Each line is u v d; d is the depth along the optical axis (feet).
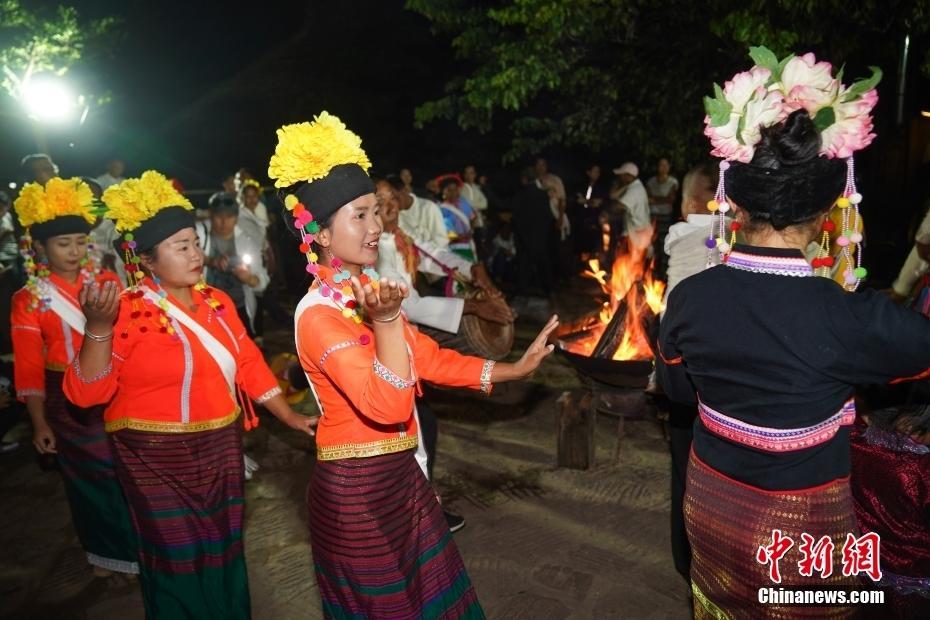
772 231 5.41
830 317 5.08
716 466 5.74
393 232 11.89
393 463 6.54
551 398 17.47
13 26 51.44
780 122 5.21
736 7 22.66
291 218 6.62
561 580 10.23
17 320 9.97
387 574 6.46
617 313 13.58
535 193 29.09
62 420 10.09
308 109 68.64
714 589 5.98
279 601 10.14
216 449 8.28
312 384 6.57
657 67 28.12
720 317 5.44
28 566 11.32
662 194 32.60
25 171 17.20
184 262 8.07
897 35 24.16
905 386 10.36
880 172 31.22
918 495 7.47
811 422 5.26
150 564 8.16
